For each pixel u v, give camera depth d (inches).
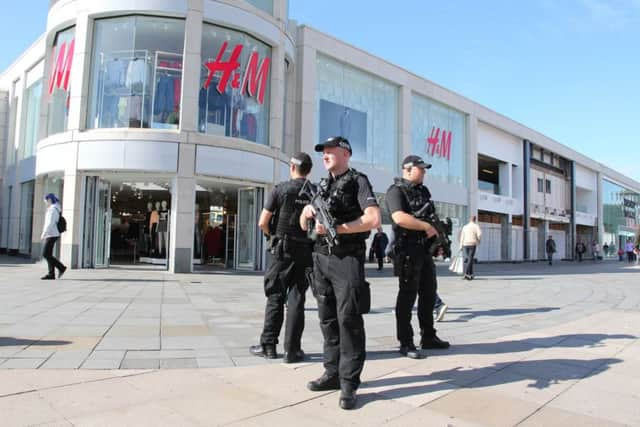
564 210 1572.3
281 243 171.2
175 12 530.3
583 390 142.3
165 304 299.0
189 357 172.9
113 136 511.2
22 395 128.4
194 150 523.8
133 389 136.6
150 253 585.3
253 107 593.9
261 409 123.8
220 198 633.6
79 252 523.8
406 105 935.7
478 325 250.4
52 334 202.2
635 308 315.6
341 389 129.5
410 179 191.9
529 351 190.5
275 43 609.0
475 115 1144.2
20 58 829.2
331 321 141.7
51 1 624.7
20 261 661.3
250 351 181.3
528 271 784.3
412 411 124.1
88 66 541.3
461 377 154.4
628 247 1429.6
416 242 184.1
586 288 460.8
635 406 129.6
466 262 557.0
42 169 562.6
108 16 544.1
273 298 175.9
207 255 635.5
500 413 123.3
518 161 1334.9
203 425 112.6
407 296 182.4
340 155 140.3
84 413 117.4
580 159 1673.2
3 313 249.4
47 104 632.4
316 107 768.3
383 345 200.7
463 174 1122.0
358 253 136.5
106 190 550.0
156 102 535.8
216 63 555.2
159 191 577.0
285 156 623.2
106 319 241.0
